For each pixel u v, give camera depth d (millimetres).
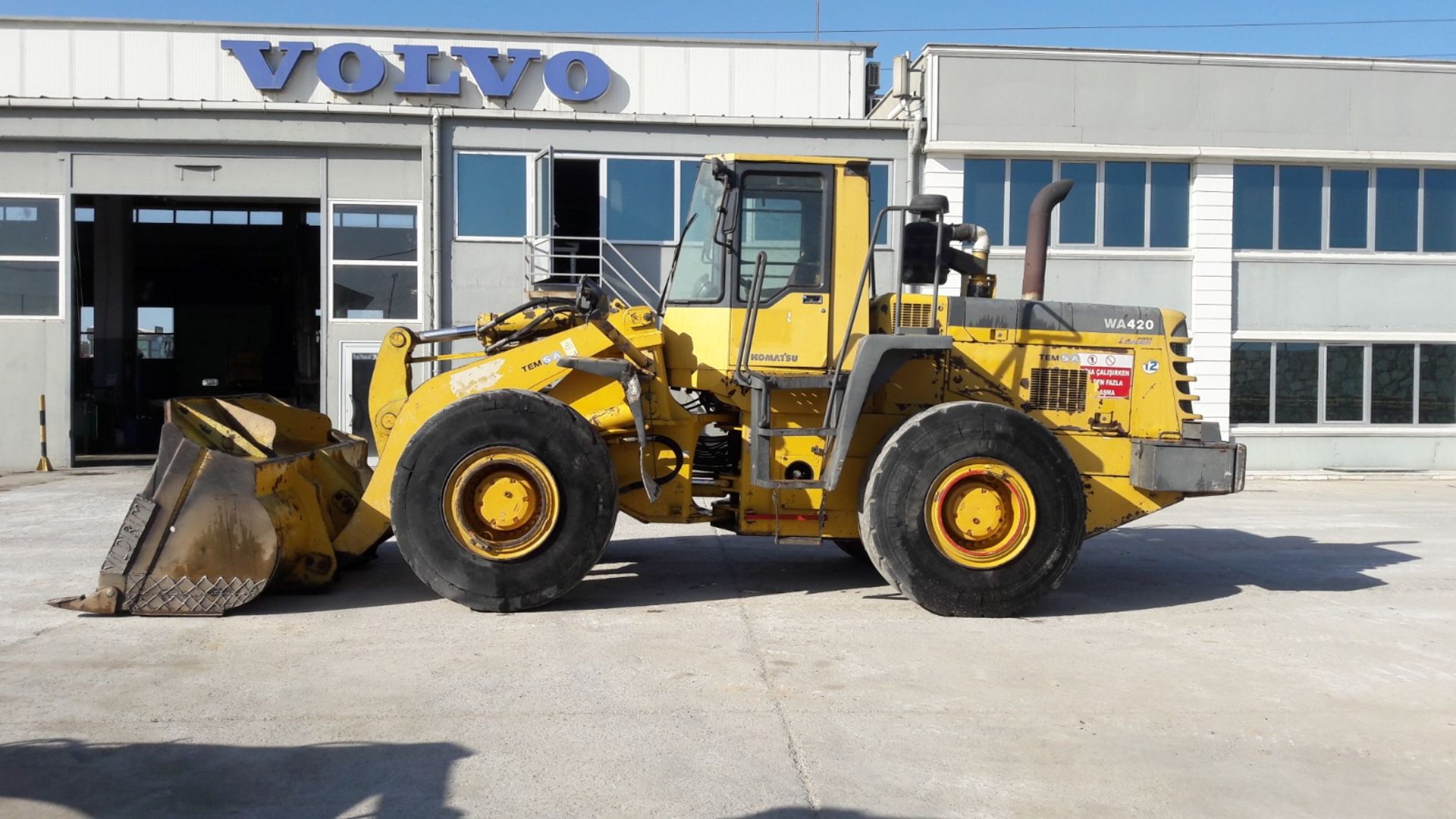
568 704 4457
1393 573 7840
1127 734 4199
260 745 3953
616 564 7859
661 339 6488
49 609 6082
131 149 15602
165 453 5902
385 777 3680
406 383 6879
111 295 19781
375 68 15609
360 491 7426
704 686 4727
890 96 16344
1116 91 15727
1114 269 15922
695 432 6582
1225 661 5270
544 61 15828
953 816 3424
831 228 6414
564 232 16312
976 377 6699
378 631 5621
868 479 6199
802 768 3791
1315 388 16344
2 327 15750
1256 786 3711
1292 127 15945
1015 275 15773
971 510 6090
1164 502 6859
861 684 4781
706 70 16016
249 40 15484
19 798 3486
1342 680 4957
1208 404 16031
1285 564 8227
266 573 5918
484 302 15773
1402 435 16406
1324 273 16203
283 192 15781
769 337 6379
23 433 15828
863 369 6109
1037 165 15828
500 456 5902
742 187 6395
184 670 4879
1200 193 15891
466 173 15727
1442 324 16406
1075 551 6176
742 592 6836
